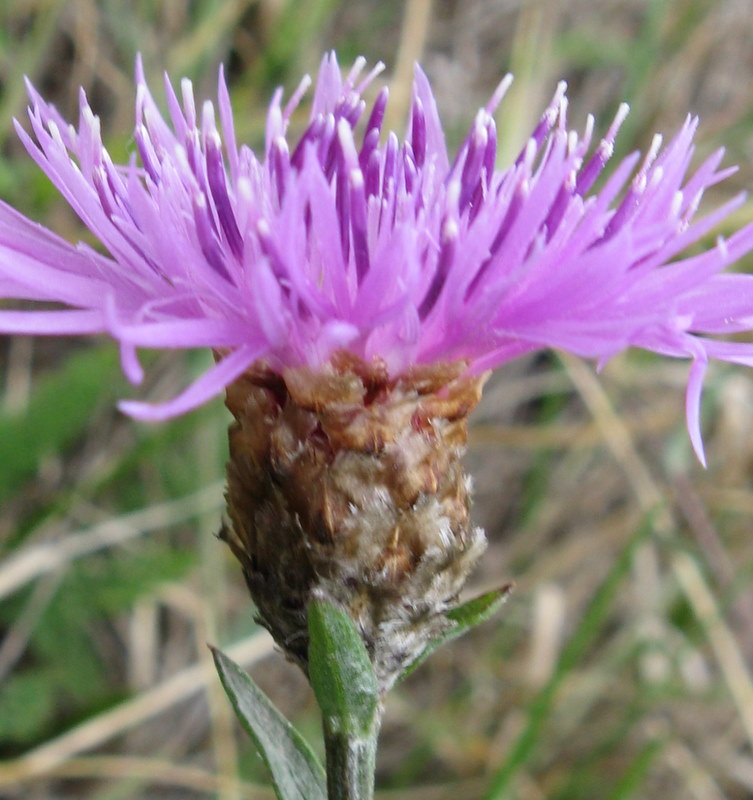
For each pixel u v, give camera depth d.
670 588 0.15
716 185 0.17
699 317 0.07
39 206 0.13
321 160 0.07
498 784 0.11
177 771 0.12
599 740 0.14
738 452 0.16
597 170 0.08
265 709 0.07
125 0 0.16
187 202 0.07
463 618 0.07
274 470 0.07
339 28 0.19
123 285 0.06
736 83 0.19
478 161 0.07
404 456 0.07
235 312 0.06
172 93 0.07
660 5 0.15
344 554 0.07
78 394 0.12
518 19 0.20
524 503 0.17
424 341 0.07
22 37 0.16
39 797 0.14
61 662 0.13
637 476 0.14
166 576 0.13
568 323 0.06
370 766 0.07
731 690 0.12
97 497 0.14
